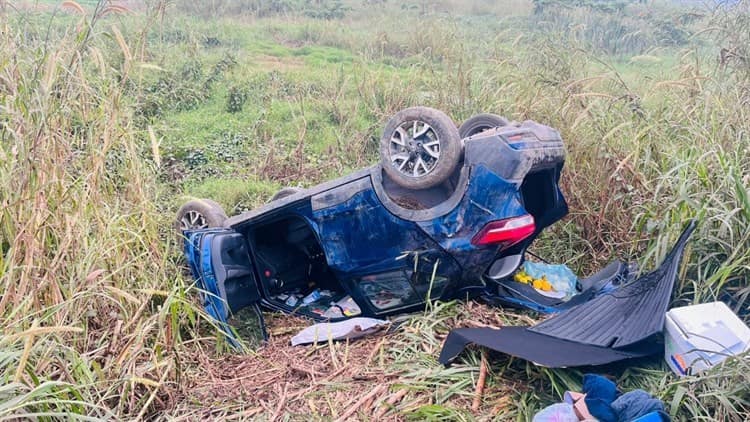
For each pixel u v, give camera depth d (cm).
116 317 406
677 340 368
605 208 574
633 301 422
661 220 474
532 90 762
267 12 2019
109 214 436
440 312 477
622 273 495
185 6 1839
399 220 469
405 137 459
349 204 483
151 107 987
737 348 355
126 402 378
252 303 516
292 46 1673
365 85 1070
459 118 794
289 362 441
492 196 441
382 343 446
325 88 1118
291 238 575
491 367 396
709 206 448
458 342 398
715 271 439
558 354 368
